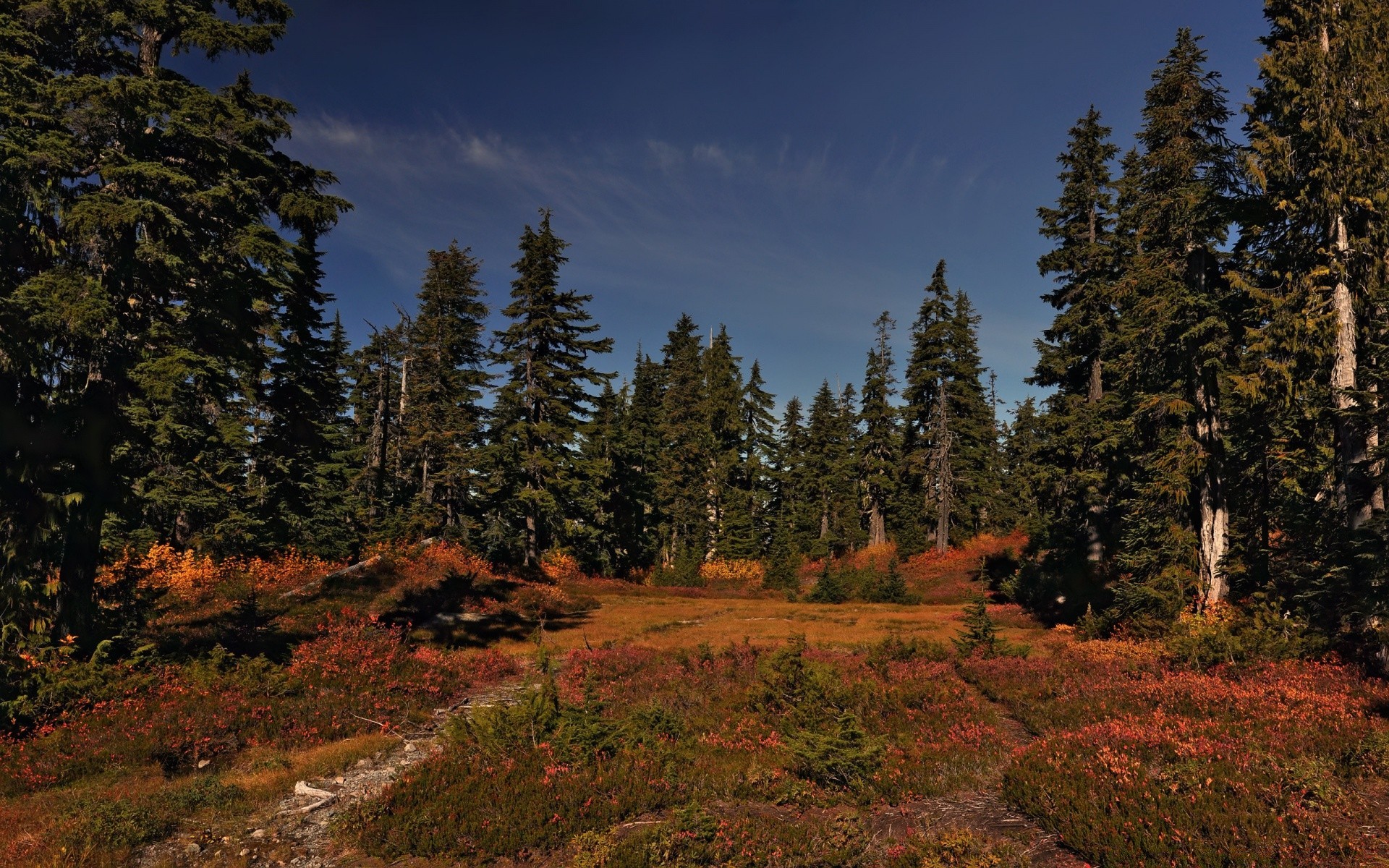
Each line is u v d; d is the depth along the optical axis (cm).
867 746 941
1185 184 1902
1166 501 2014
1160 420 2039
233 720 1138
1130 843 628
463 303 4116
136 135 1293
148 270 1297
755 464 5859
